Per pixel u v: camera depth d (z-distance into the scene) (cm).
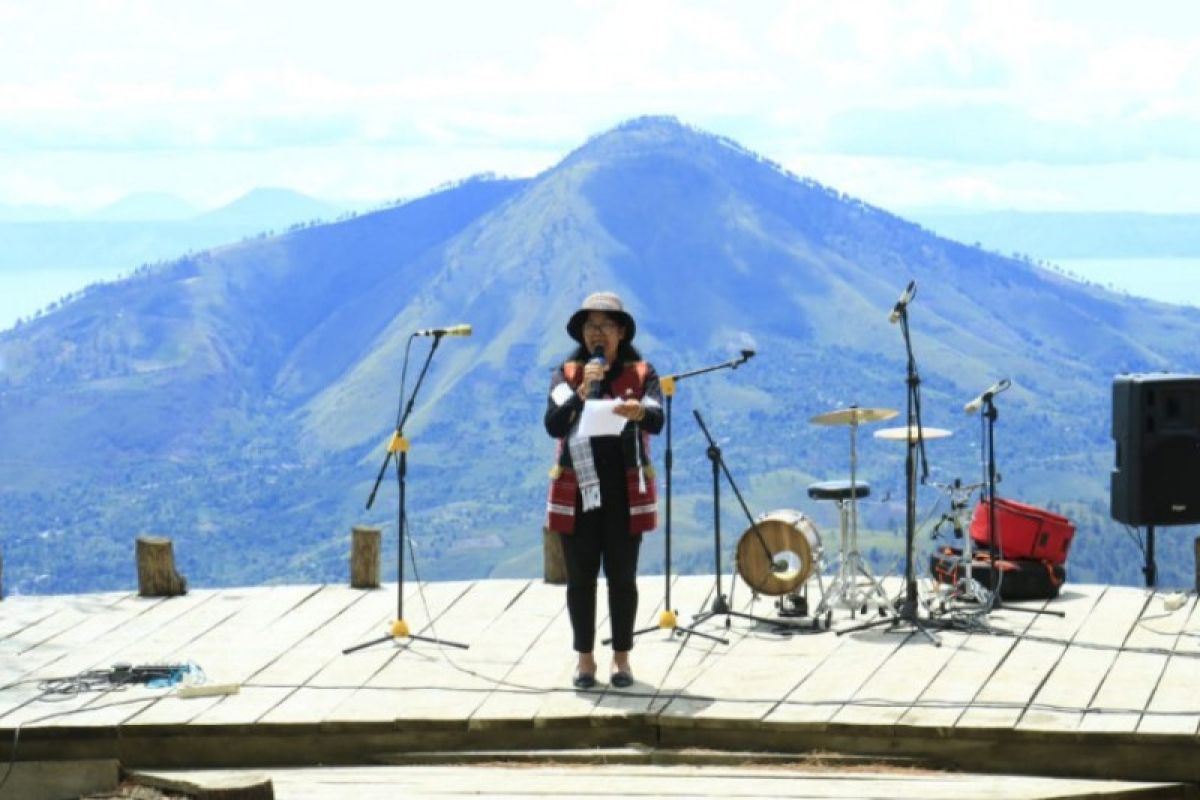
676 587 1241
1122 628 1083
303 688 976
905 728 868
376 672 1010
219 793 696
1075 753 852
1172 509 1255
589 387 927
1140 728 851
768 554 1108
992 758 862
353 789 782
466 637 1095
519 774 834
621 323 952
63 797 895
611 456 948
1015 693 923
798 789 780
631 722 904
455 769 863
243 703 945
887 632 1077
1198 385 1253
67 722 909
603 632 1102
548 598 1213
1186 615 1121
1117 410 1275
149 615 1180
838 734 877
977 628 1079
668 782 802
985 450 1155
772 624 1103
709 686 957
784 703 917
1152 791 819
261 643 1090
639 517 948
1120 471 1271
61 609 1203
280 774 852
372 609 1190
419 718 907
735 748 891
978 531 1214
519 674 997
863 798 758
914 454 1085
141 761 908
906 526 1100
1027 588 1174
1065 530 1183
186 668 1005
